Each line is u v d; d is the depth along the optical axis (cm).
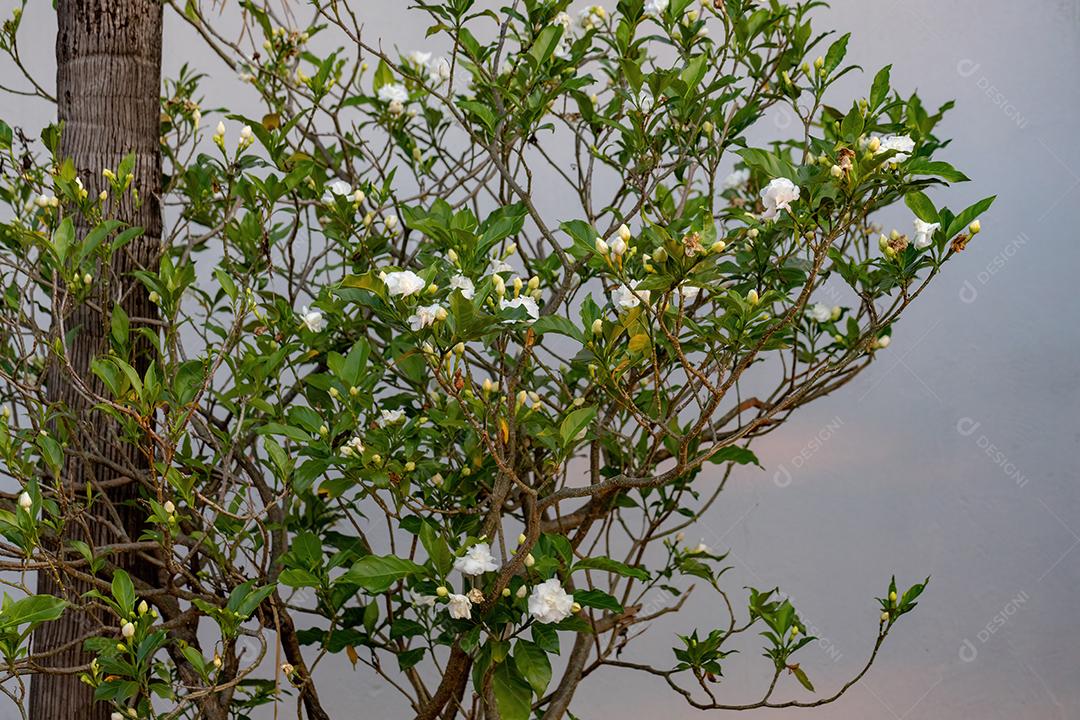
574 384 202
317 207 207
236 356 191
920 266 142
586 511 195
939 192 287
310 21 277
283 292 263
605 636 281
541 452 195
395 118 218
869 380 285
